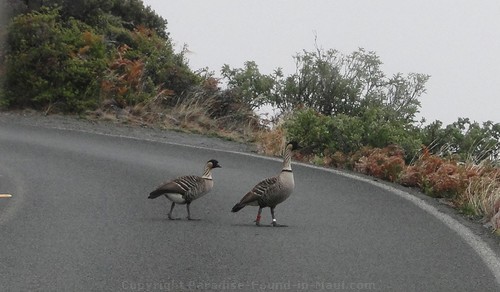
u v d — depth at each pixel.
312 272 11.28
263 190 14.07
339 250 12.60
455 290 10.52
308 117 25.08
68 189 17.61
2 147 23.20
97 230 13.77
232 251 12.45
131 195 17.14
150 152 23.75
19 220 14.47
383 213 15.79
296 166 21.98
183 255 12.17
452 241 13.48
